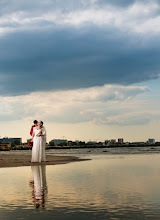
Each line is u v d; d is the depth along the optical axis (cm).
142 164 1681
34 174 1183
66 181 953
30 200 630
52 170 1348
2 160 2100
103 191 746
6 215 500
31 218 479
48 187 820
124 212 517
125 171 1275
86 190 762
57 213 511
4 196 680
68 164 1727
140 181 939
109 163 1781
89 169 1381
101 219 471
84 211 525
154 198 647
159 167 1468
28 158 2345
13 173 1231
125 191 744
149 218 476
